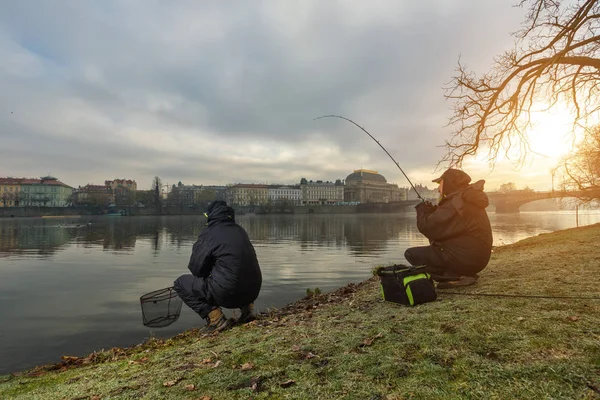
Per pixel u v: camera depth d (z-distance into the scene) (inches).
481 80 456.1
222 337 190.1
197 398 107.2
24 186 6112.2
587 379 94.7
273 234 1926.7
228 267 203.8
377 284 385.1
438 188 234.4
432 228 220.7
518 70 403.9
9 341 309.1
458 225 215.6
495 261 400.2
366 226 2699.3
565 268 279.0
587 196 974.4
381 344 135.6
